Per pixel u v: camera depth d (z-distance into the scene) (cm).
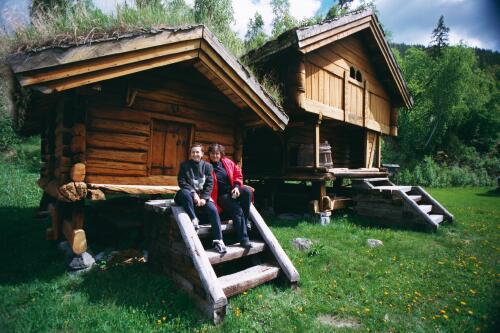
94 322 278
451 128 3322
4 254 451
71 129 408
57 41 343
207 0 966
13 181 1061
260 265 373
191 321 283
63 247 463
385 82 1064
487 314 313
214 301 282
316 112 750
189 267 328
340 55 845
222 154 431
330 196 852
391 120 1127
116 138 445
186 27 429
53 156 555
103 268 398
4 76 367
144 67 404
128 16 415
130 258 435
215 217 361
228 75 492
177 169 520
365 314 309
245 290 339
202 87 548
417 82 3080
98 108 428
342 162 1085
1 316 284
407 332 280
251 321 288
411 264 457
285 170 856
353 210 879
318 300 337
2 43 353
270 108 554
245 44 876
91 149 422
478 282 395
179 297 319
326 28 717
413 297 351
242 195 389
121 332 263
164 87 496
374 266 445
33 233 561
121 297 323
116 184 445
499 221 811
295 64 693
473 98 3303
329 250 502
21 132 750
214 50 465
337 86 834
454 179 2334
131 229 533
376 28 899
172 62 430
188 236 329
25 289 342
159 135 499
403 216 723
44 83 332
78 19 380
